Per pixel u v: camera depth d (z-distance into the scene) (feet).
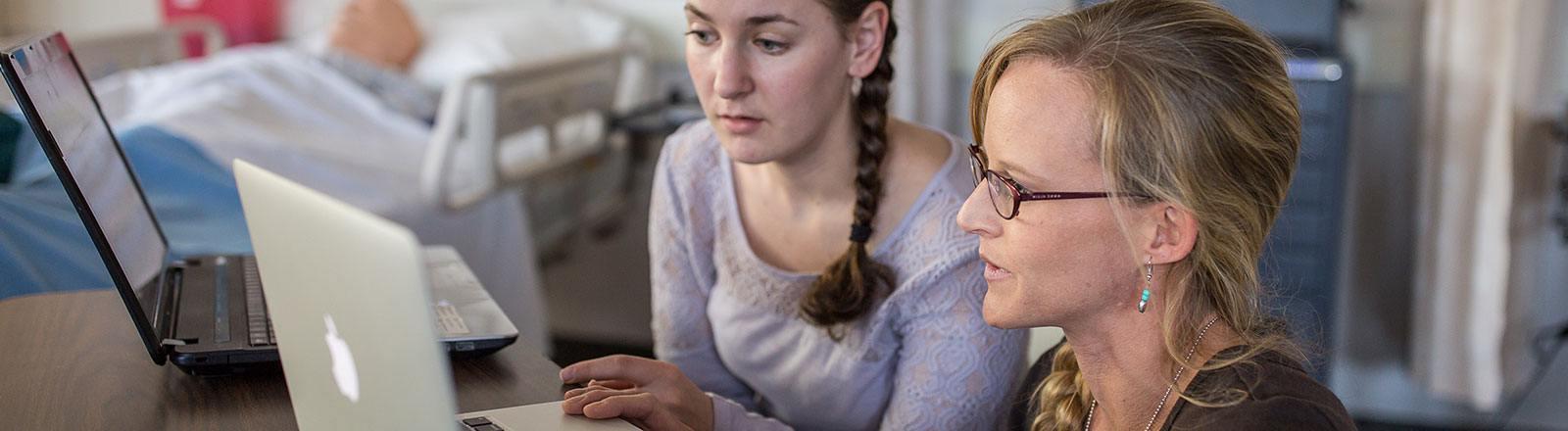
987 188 3.45
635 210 12.67
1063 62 3.23
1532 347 10.60
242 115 9.70
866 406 5.18
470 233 9.56
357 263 2.61
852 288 4.88
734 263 5.42
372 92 10.94
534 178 9.96
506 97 9.25
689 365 5.82
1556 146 10.08
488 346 4.43
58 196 6.23
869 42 4.76
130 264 4.61
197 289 5.06
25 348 4.55
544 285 13.10
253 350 4.20
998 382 4.83
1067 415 3.78
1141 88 3.10
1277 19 9.37
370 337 2.68
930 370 4.84
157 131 8.33
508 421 3.86
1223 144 3.11
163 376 4.26
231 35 13.09
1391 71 10.46
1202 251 3.18
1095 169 3.19
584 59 10.25
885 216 4.95
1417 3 10.27
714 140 5.56
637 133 11.73
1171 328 3.27
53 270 5.97
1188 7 3.22
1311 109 8.99
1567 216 10.11
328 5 13.03
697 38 4.79
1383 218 10.89
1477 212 9.37
